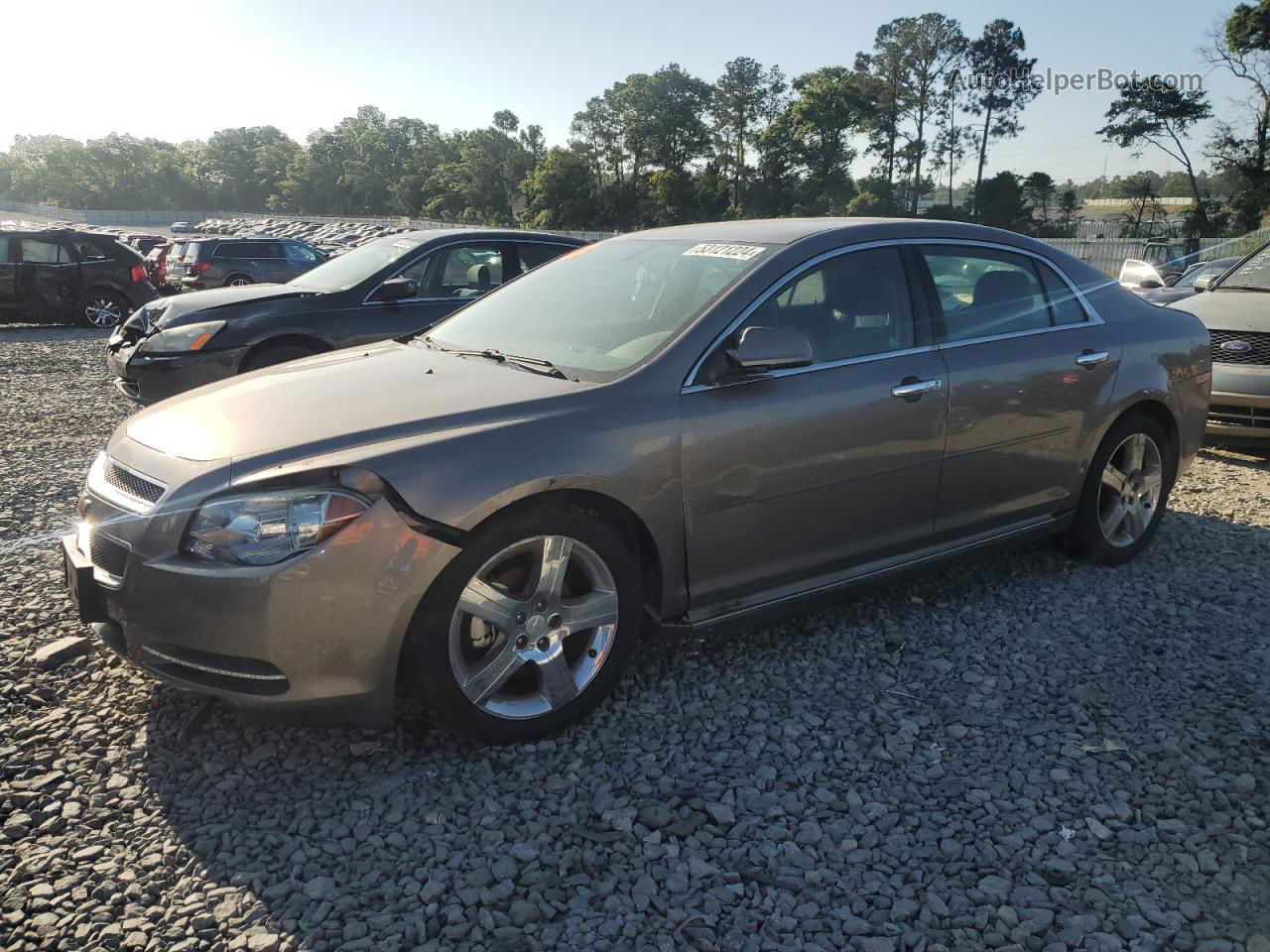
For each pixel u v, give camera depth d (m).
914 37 85.75
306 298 7.24
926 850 2.58
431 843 2.58
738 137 104.94
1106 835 2.63
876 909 2.36
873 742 3.10
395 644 2.75
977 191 71.81
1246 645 3.80
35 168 153.12
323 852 2.54
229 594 2.63
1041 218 70.75
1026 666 3.62
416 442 2.82
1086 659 3.68
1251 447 7.09
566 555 3.00
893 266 3.83
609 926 2.29
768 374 3.38
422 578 2.74
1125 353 4.42
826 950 2.23
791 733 3.14
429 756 2.99
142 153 150.38
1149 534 4.74
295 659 2.67
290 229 73.88
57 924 2.25
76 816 2.66
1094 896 2.40
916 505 3.81
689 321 3.38
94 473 3.14
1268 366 6.47
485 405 3.03
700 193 96.62
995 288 4.12
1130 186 57.09
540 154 119.19
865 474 3.61
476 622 2.96
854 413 3.52
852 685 3.47
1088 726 3.20
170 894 2.36
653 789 2.83
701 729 3.16
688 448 3.17
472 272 7.81
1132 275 9.59
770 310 3.46
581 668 3.13
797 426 3.39
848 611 4.11
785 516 3.45
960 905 2.37
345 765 2.94
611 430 3.04
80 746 3.00
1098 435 4.36
